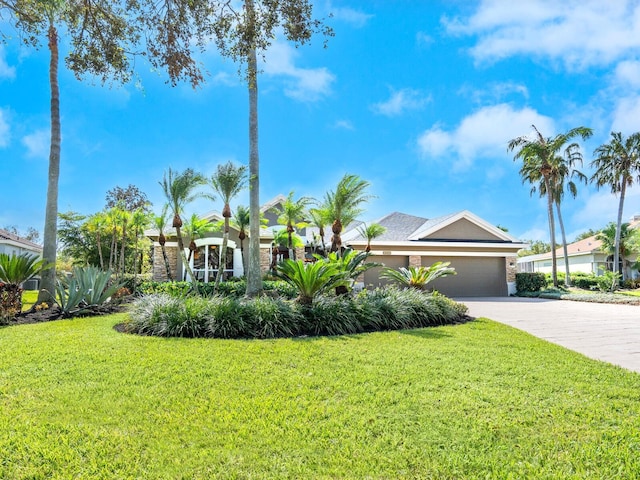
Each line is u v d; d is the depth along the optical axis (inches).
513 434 153.3
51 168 526.0
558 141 1010.7
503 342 326.3
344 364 245.9
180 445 141.7
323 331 361.7
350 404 181.3
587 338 368.2
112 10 265.0
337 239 537.3
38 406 174.2
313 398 188.2
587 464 131.6
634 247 1296.8
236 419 163.3
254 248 484.1
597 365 259.0
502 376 227.1
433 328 393.4
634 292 1008.9
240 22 257.0
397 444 144.6
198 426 156.5
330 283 425.7
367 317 381.7
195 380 211.0
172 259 815.1
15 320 411.2
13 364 236.4
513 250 937.5
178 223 549.0
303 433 151.9
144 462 130.4
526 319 496.1
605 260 1449.3
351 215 622.5
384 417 167.2
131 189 1318.9
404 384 209.3
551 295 845.2
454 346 304.3
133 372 223.0
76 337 314.0
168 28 255.6
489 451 140.3
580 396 195.6
